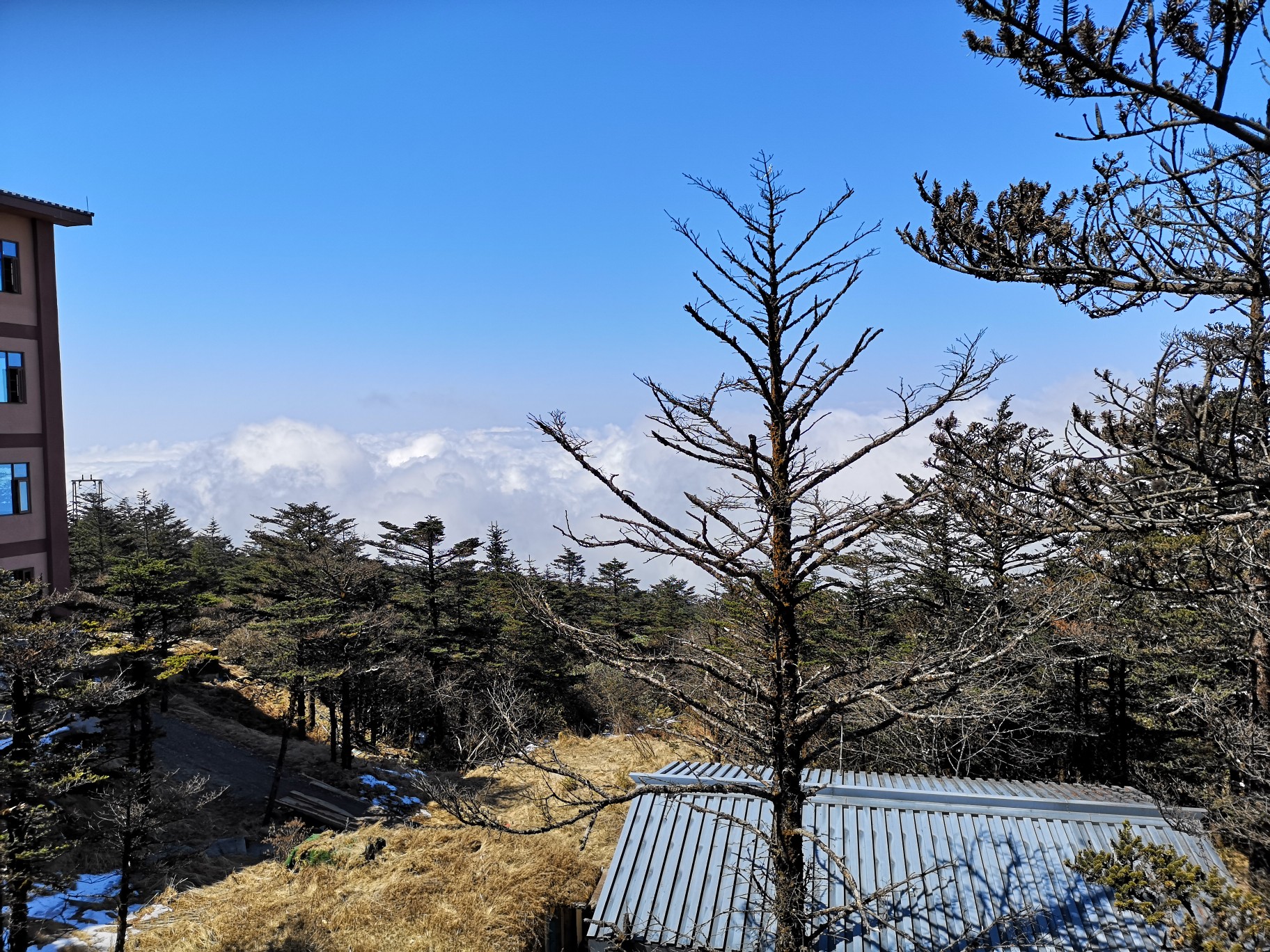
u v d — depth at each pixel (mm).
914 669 8852
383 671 37375
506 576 9914
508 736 10094
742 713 9602
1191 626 15375
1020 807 12258
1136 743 20875
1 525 24812
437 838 20375
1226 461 6707
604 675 42062
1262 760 11273
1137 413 7461
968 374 8156
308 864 20500
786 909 8766
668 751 27469
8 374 25328
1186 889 7996
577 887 17422
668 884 12000
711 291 8586
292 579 39469
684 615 55781
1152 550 8461
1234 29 4898
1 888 14594
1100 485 8039
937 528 12289
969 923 10648
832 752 15414
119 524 64188
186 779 28047
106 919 18641
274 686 33000
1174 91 5281
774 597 8555
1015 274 6895
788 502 8414
